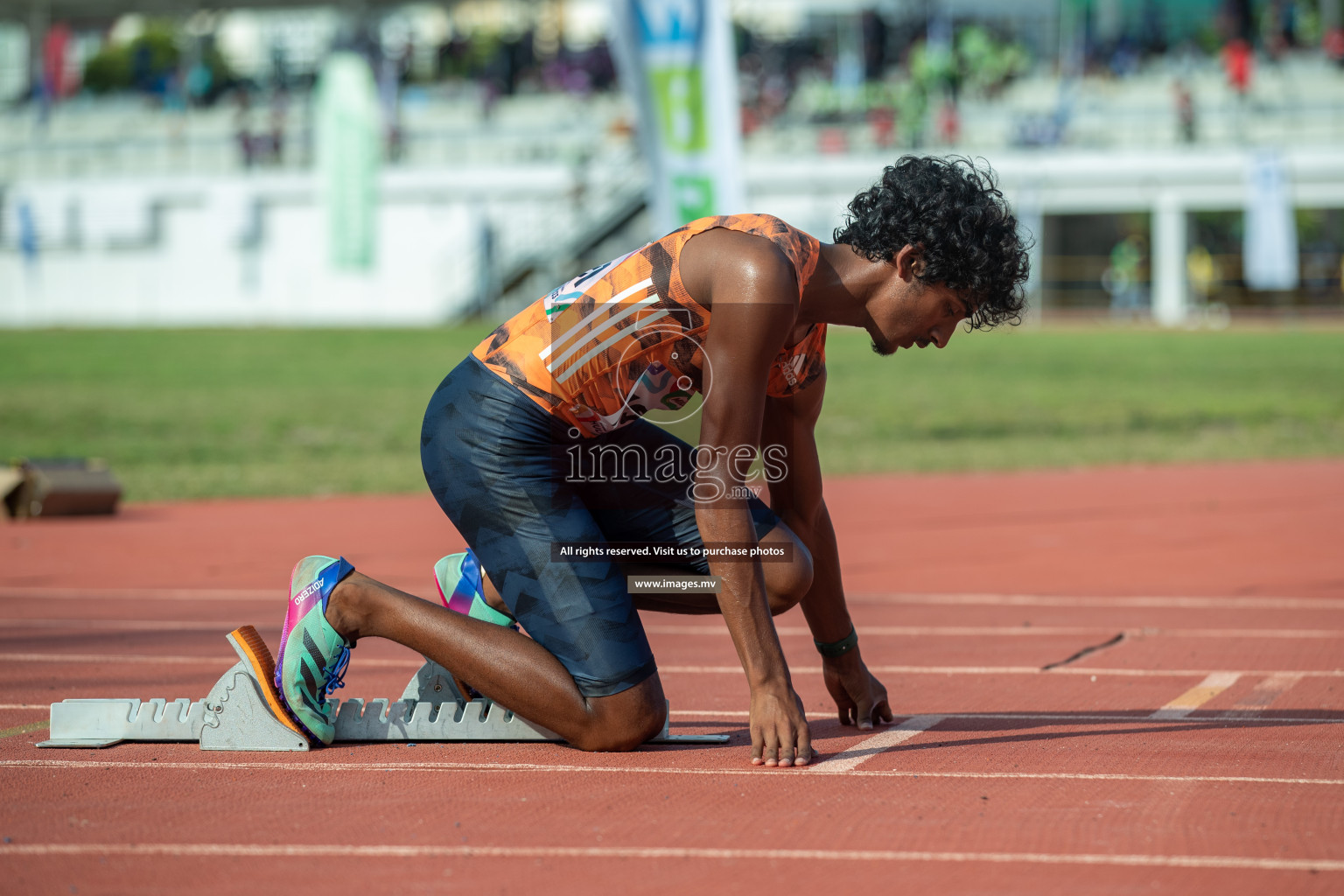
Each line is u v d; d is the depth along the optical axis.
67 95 145.88
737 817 9.29
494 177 109.25
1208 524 29.73
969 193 10.13
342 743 11.73
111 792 10.04
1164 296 104.88
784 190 105.38
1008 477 40.09
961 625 18.73
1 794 9.98
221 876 8.15
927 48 123.44
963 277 10.16
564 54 136.12
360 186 108.38
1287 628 18.12
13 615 19.53
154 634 17.89
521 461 10.98
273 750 11.41
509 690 10.95
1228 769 10.59
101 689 14.34
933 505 33.62
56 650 16.70
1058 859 8.38
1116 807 9.52
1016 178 103.94
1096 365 75.94
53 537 28.31
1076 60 125.88
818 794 9.90
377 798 9.85
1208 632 17.95
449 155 120.00
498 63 135.62
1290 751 11.26
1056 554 25.84
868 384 68.94
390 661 16.22
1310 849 8.55
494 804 9.66
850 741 11.73
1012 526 29.84
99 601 20.84
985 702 13.66
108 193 115.00
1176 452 45.81
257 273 113.50
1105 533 28.62
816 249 10.44
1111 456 44.88
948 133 112.81
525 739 11.73
